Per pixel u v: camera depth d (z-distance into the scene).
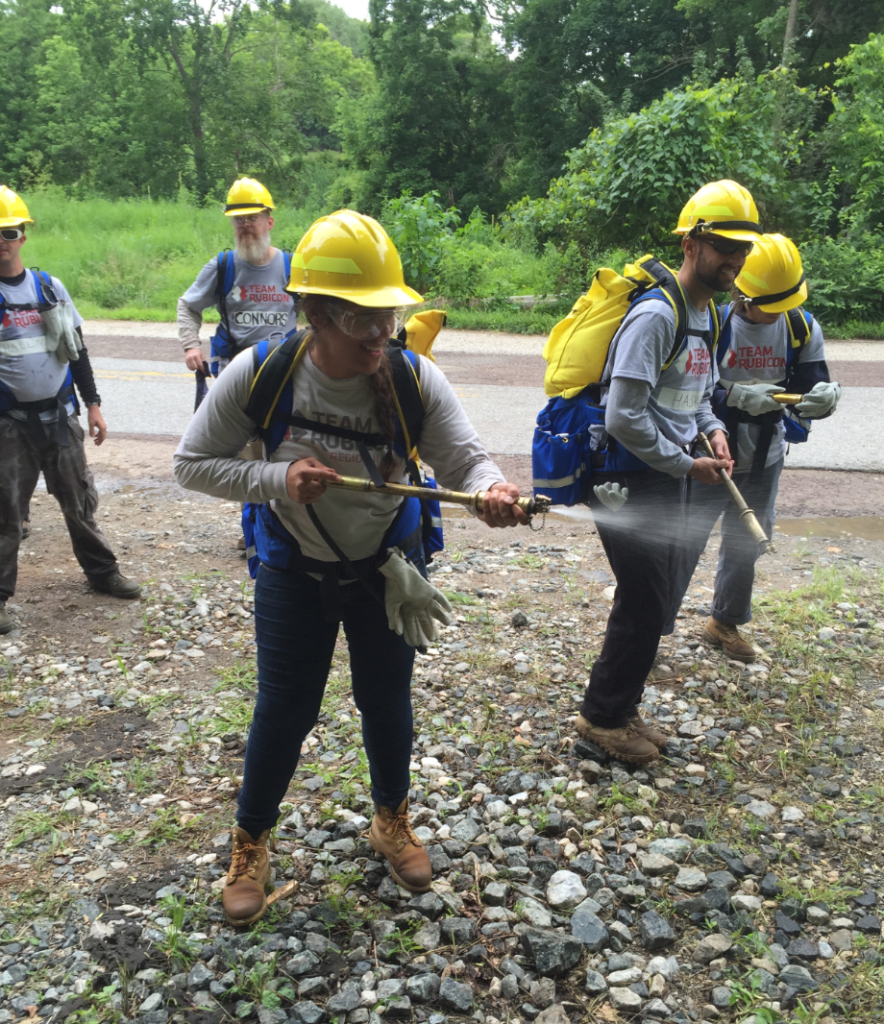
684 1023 2.27
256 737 2.52
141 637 4.34
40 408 4.27
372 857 2.84
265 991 2.31
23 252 20.16
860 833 3.01
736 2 30.48
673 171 14.22
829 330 15.09
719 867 2.84
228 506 6.36
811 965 2.47
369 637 2.51
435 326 2.55
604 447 3.15
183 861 2.81
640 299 3.02
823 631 4.47
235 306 5.09
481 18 38.22
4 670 3.99
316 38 48.41
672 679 4.02
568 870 2.78
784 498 6.76
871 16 27.53
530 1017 2.28
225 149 45.31
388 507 2.37
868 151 17.38
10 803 3.08
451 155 39.88
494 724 3.61
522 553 5.50
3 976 2.35
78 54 44.28
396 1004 2.27
